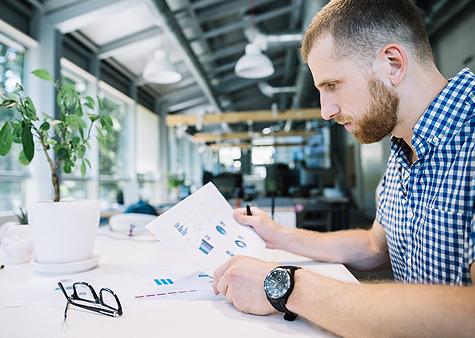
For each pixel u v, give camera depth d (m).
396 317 0.47
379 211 0.99
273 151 14.91
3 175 2.93
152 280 0.83
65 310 0.63
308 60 0.76
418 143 0.70
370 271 1.02
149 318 0.60
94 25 4.04
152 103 7.09
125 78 5.75
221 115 6.52
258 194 6.22
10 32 3.08
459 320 0.44
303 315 0.56
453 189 0.65
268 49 5.73
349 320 0.51
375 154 7.43
